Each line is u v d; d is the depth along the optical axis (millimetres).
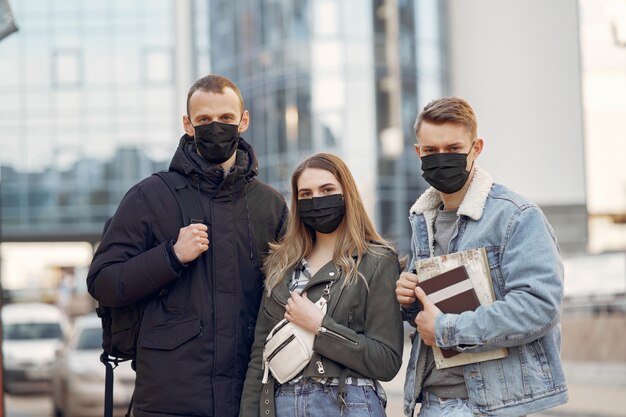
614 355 19125
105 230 4758
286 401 4379
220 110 4625
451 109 4238
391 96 35000
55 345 19234
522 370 4117
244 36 36812
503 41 37000
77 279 41000
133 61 41906
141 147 41688
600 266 20156
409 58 35438
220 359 4527
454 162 4223
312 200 4527
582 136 37094
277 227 4879
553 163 37188
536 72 37094
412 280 4285
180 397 4461
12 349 18828
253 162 4789
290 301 4402
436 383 4297
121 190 41594
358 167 34625
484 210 4266
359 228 4551
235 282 4645
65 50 41938
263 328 4543
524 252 4098
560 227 37156
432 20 35969
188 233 4469
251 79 36562
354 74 34844
